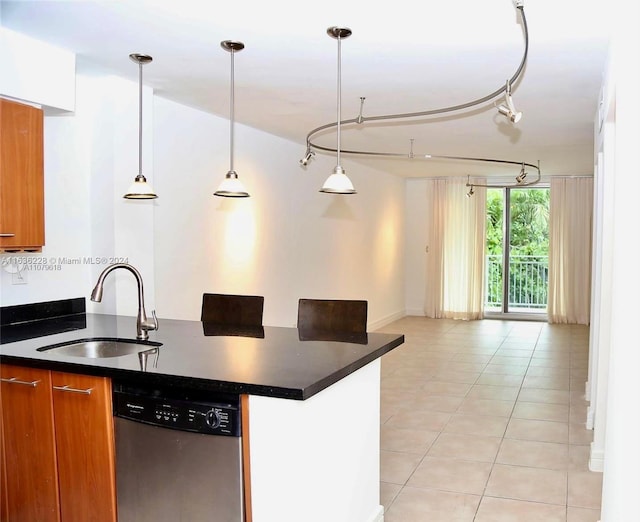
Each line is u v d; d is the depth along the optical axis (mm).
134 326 3189
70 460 2326
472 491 3158
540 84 3793
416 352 6828
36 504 2418
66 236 3625
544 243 9625
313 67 3447
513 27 2771
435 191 9609
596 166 4477
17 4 2543
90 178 3775
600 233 4043
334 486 2324
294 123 5129
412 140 5957
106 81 3688
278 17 2674
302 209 6355
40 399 2377
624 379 1536
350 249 7645
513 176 9352
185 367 2201
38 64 3002
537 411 4555
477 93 4027
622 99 1704
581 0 2447
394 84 3801
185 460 2098
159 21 2732
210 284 4781
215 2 2516
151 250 4016
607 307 3406
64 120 3578
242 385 1971
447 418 4387
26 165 2953
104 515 2275
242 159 5211
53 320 3410
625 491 1519
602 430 3422
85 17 2691
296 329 3127
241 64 3396
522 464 3518
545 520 2838
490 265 9820
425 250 9859
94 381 2258
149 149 3986
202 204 4680
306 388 1901
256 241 5441
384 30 2822
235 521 2039
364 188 8070
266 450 2006
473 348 7078
